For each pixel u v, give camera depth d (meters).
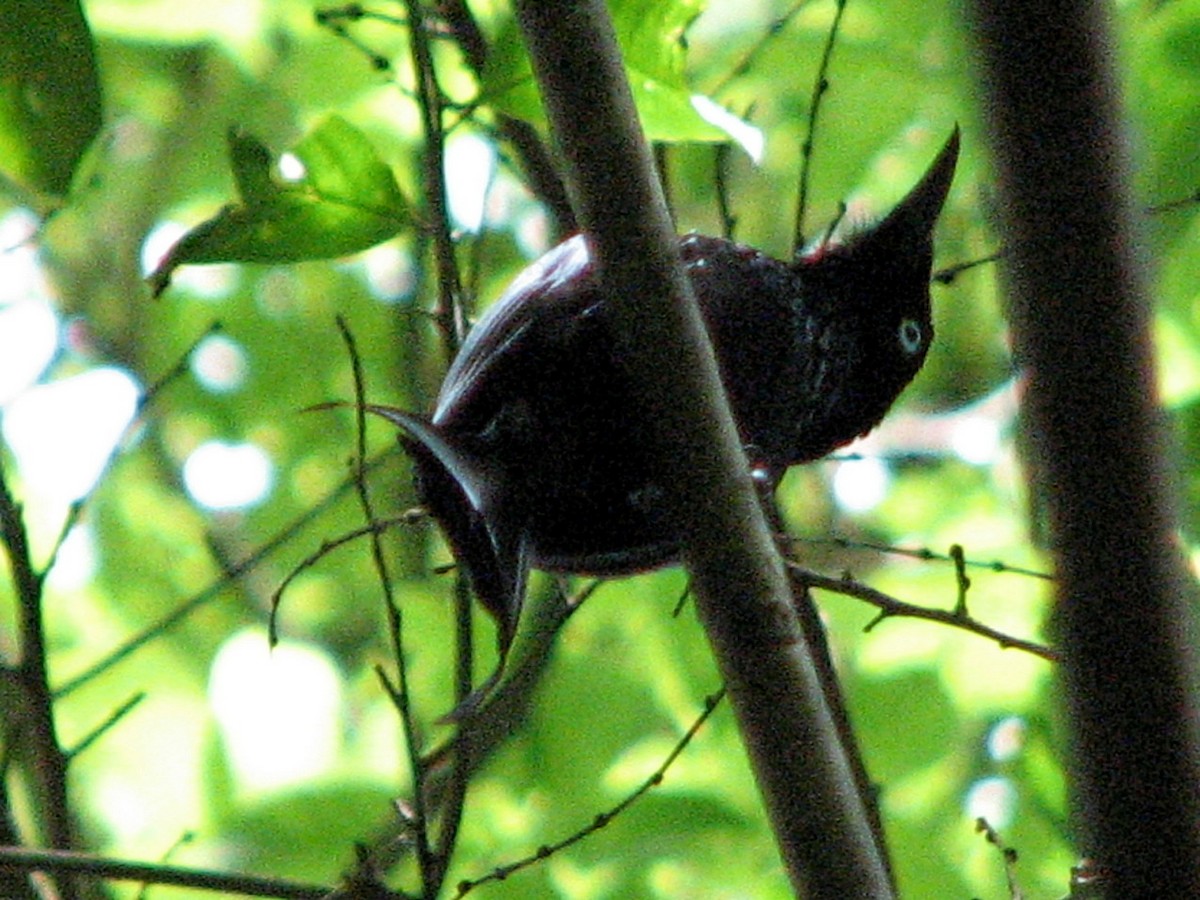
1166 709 3.49
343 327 5.99
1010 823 10.61
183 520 15.11
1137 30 10.14
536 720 11.60
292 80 13.33
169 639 14.25
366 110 13.14
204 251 6.48
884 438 13.67
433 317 6.84
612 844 11.03
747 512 5.54
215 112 15.02
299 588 14.89
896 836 10.84
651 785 6.59
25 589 7.61
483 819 11.30
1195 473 8.52
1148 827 3.51
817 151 13.02
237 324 15.45
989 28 3.36
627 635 11.89
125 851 13.05
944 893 10.64
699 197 11.63
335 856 11.48
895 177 13.39
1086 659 3.52
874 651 11.58
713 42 13.76
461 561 6.27
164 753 13.59
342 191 6.58
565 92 5.35
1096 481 3.46
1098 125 3.35
